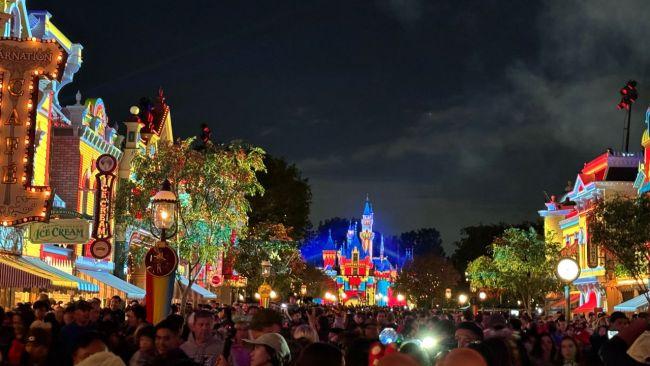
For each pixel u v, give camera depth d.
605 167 66.88
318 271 123.94
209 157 36.62
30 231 31.42
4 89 26.03
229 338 12.60
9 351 12.63
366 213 190.88
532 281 68.75
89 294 38.88
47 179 33.66
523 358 11.70
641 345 9.87
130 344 13.60
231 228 37.69
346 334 14.29
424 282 116.44
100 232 35.34
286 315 25.92
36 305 17.44
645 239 44.97
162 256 17.52
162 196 17.98
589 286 65.94
